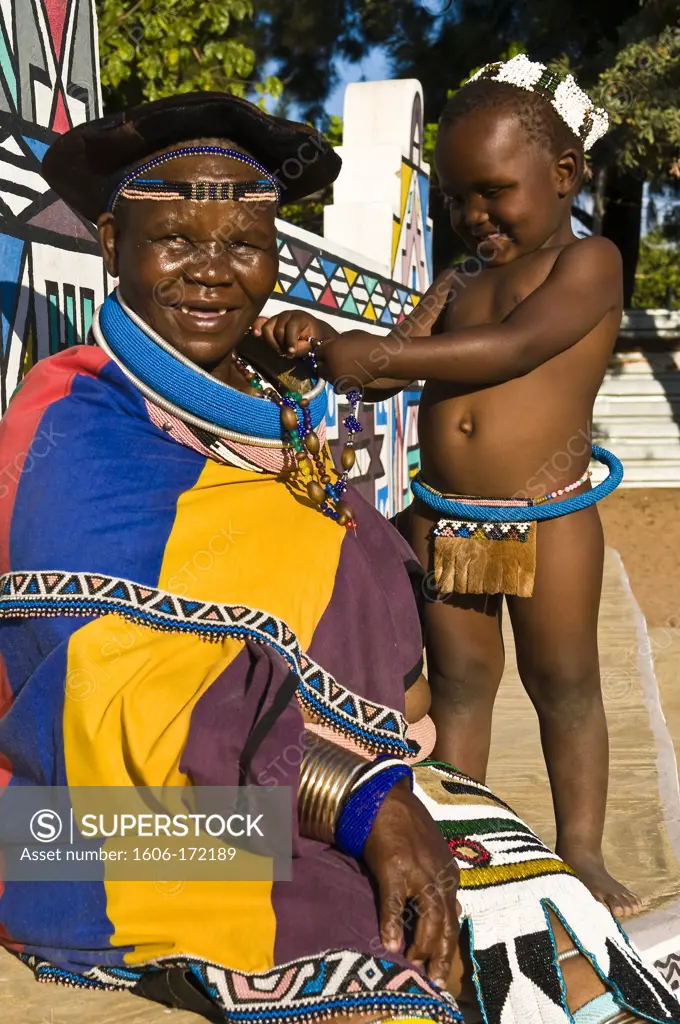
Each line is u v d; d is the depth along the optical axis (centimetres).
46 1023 206
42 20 367
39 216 363
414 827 203
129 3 1062
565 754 292
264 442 241
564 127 285
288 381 261
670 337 1778
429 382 302
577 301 274
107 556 221
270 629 218
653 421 1591
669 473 1483
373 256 827
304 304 609
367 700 227
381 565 257
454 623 294
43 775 218
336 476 259
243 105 224
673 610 877
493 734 450
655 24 1541
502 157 280
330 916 199
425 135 1556
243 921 202
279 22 1953
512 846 223
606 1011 210
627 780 393
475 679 297
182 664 214
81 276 394
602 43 1595
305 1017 188
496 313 290
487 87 285
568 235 298
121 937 206
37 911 213
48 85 372
